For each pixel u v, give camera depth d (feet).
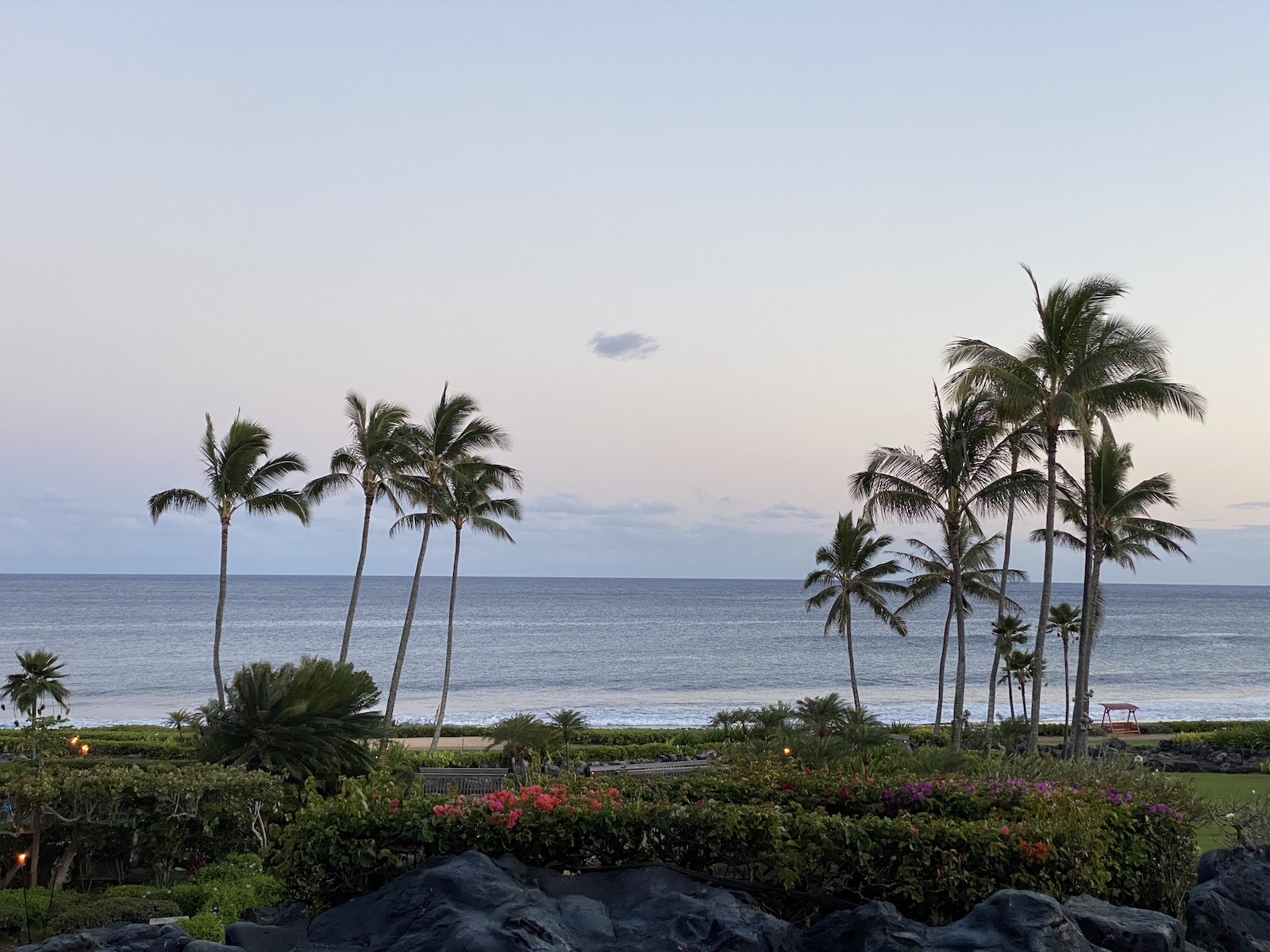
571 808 28.45
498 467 132.16
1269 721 165.89
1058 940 22.33
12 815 54.29
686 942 23.00
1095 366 83.10
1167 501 123.34
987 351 89.35
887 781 36.94
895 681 299.58
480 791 97.50
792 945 23.77
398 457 126.41
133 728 160.76
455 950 21.52
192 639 404.36
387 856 27.45
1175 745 153.89
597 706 239.71
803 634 483.51
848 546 155.12
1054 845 28.78
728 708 236.43
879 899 27.78
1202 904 26.99
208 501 118.42
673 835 28.25
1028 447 104.27
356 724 79.77
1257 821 45.68
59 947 24.03
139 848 59.47
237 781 60.85
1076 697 94.63
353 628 477.77
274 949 24.08
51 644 376.89
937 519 116.78
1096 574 126.31
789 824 28.40
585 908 24.80
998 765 59.06
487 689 276.62
